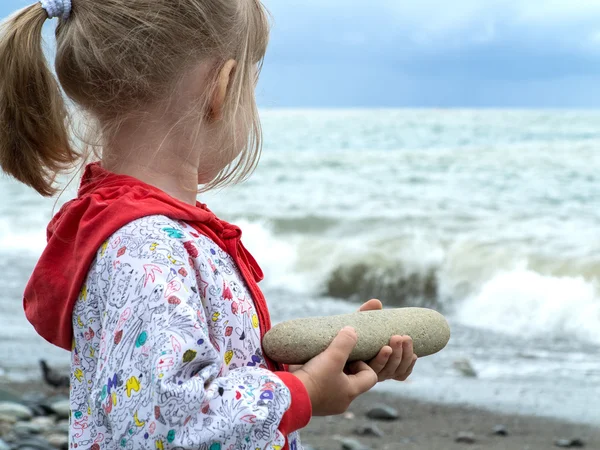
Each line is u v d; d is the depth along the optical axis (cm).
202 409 124
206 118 146
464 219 1300
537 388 617
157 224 137
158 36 139
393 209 1424
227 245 151
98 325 138
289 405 131
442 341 165
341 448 480
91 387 139
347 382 145
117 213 137
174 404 120
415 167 2084
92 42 140
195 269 139
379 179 1883
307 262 1069
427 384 634
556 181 1731
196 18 141
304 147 2956
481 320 871
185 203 144
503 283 920
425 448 489
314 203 1527
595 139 2841
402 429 530
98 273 136
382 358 153
